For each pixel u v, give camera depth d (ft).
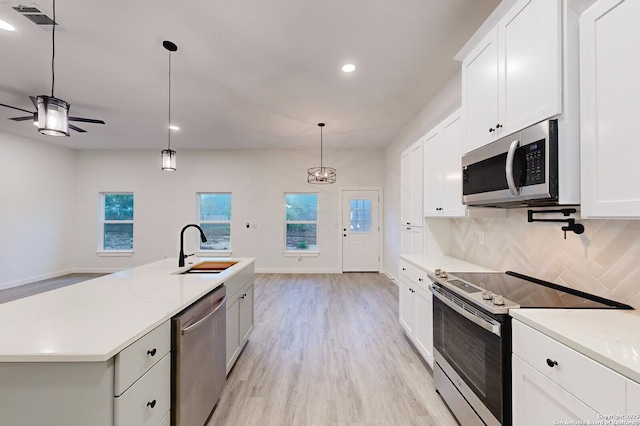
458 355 5.63
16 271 16.58
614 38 3.27
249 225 20.83
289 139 17.87
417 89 10.76
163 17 6.76
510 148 4.50
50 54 8.36
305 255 20.79
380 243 20.81
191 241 20.75
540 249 5.95
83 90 10.77
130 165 20.59
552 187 4.00
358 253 20.92
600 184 3.45
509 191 4.77
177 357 4.50
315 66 9.06
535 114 4.30
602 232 4.59
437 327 6.60
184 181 20.76
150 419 3.90
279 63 8.87
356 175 20.84
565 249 5.33
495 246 7.43
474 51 6.02
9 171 16.22
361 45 7.95
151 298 5.10
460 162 7.12
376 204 20.84
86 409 3.16
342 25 7.10
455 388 5.75
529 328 3.80
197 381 5.16
